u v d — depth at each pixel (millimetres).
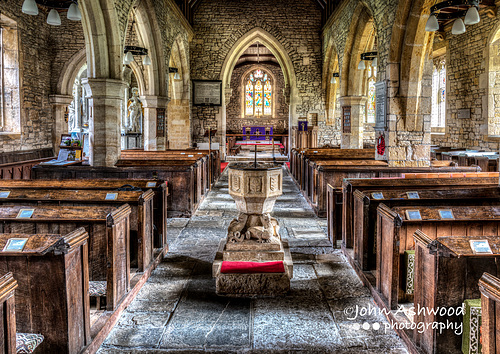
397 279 3309
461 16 6621
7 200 4270
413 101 8195
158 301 3729
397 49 8086
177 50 14562
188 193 7125
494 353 1935
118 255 3436
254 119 26219
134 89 18750
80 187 5043
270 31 16359
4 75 10648
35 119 11930
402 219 3334
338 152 11062
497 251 2480
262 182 4051
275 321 3348
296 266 4648
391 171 7168
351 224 4980
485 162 9367
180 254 5098
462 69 11875
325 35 15484
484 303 1991
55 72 13016
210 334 3137
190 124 16172
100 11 7469
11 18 10312
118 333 3158
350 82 12852
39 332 2555
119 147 8086
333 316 3432
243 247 4164
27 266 2520
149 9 10352
